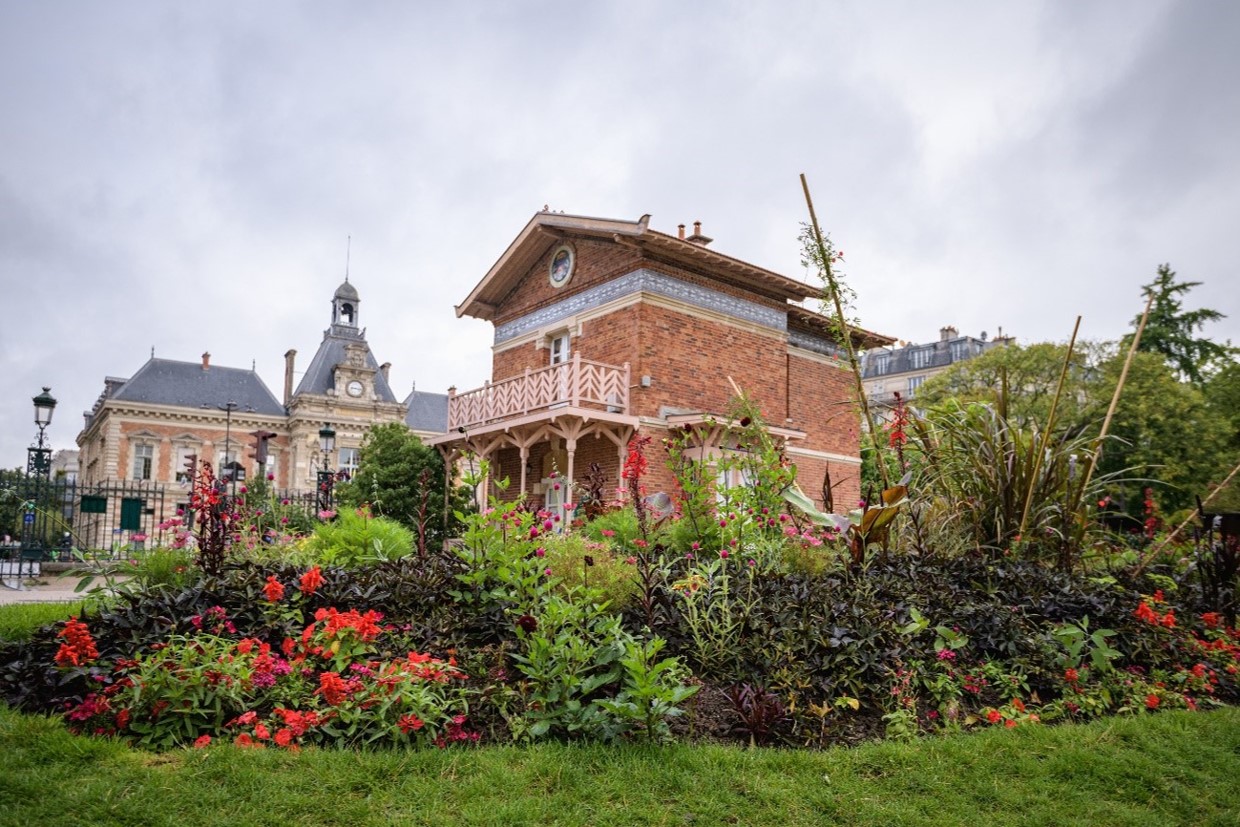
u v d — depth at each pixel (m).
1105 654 5.12
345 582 5.03
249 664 3.97
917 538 6.96
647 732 3.87
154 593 4.78
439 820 3.06
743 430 8.41
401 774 3.42
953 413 7.92
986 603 5.72
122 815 2.93
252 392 49.47
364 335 52.88
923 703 4.77
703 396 16.34
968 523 7.56
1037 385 26.00
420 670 3.95
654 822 3.17
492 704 4.08
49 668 3.90
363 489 18.42
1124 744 4.25
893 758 3.89
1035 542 7.32
